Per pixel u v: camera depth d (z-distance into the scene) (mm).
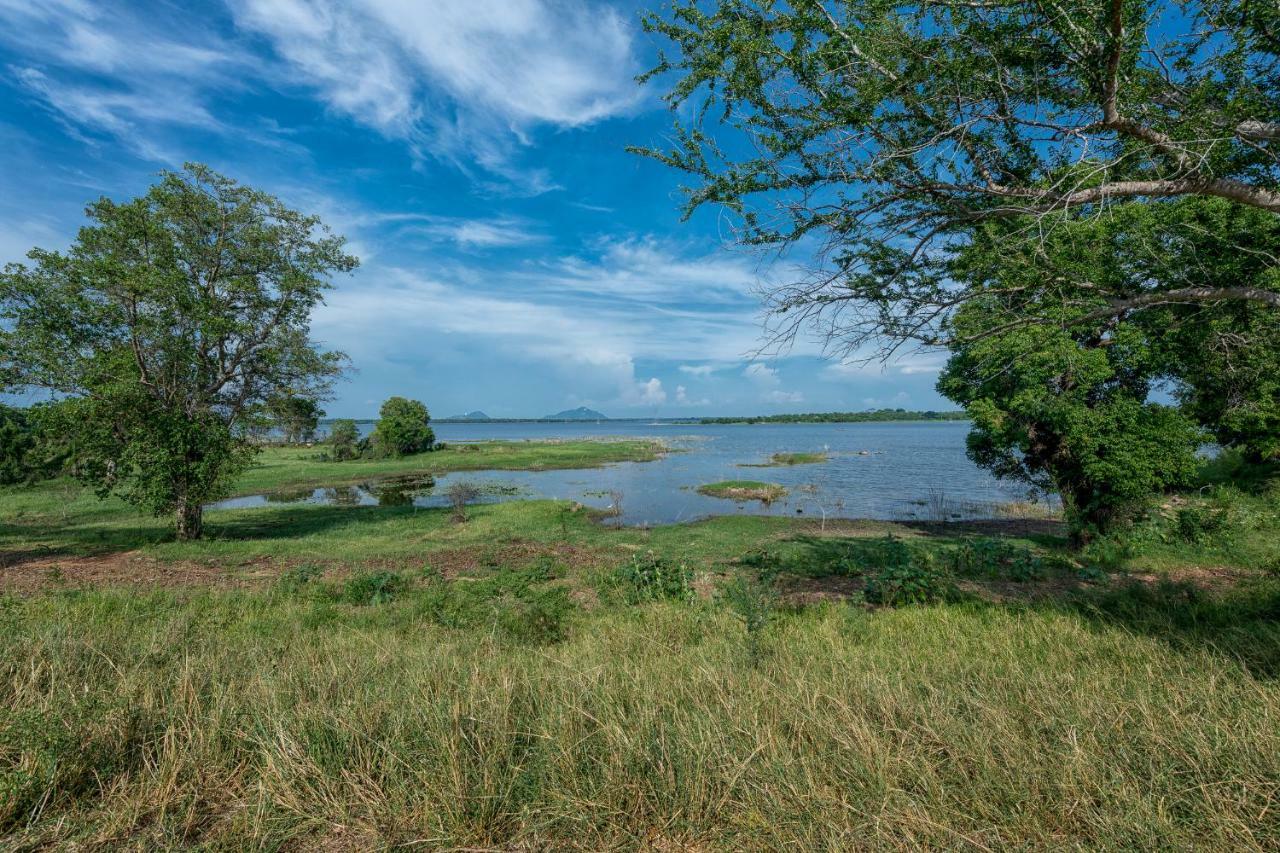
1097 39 3803
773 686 4184
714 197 4918
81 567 12180
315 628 7445
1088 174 3982
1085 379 10844
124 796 2824
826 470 37562
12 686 3918
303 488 32500
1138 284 5457
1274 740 3082
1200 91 3898
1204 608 6965
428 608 8453
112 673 4363
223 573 11742
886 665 4918
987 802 2818
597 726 3523
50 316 13648
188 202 14742
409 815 2783
